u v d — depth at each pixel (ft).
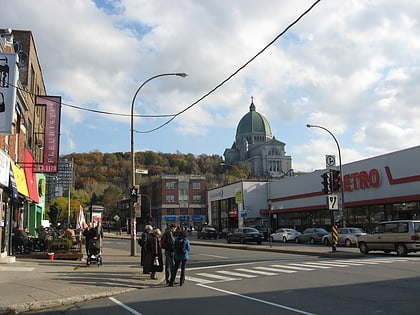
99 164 455.22
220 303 33.58
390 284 41.11
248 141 509.76
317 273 50.62
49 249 71.92
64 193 337.72
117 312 31.30
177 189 402.52
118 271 54.85
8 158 66.08
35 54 107.76
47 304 34.32
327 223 158.92
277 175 441.68
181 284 44.57
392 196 125.08
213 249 106.32
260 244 127.24
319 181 163.73
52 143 95.76
